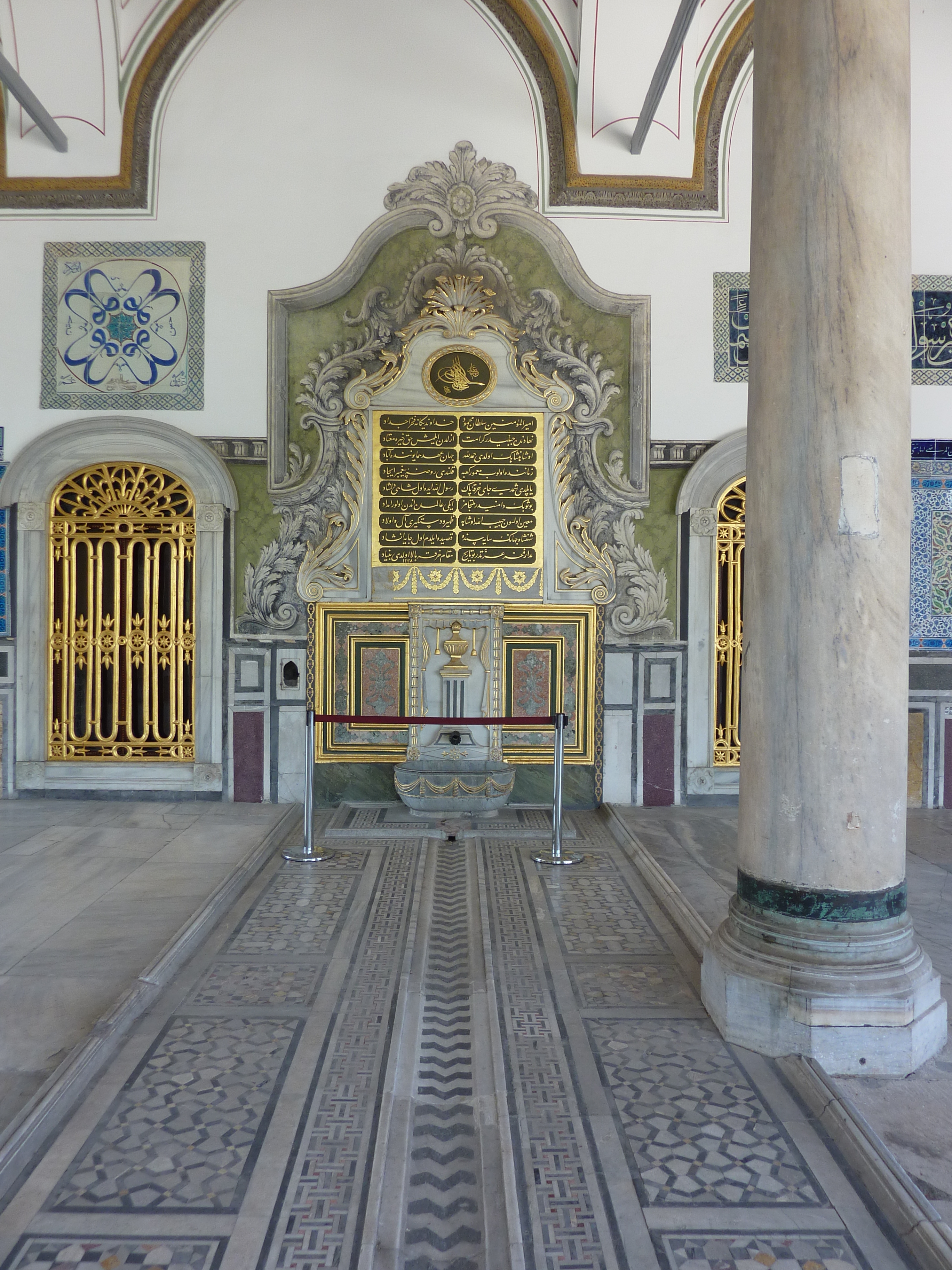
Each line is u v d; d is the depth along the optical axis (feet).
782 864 9.73
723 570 22.35
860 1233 6.86
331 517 21.84
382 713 22.02
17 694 21.76
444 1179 7.65
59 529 22.06
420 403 21.86
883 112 9.25
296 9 21.49
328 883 15.87
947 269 21.81
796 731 9.54
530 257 21.89
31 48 20.75
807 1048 9.24
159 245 21.65
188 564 22.20
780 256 9.53
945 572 21.97
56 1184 7.36
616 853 18.16
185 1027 10.20
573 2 21.11
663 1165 7.69
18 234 21.63
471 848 18.34
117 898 14.61
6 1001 10.74
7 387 21.62
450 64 21.66
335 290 21.66
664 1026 10.34
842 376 9.23
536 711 22.04
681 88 21.29
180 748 22.24
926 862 17.22
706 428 21.85
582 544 21.91
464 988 11.62
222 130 21.63
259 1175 7.52
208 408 21.66
